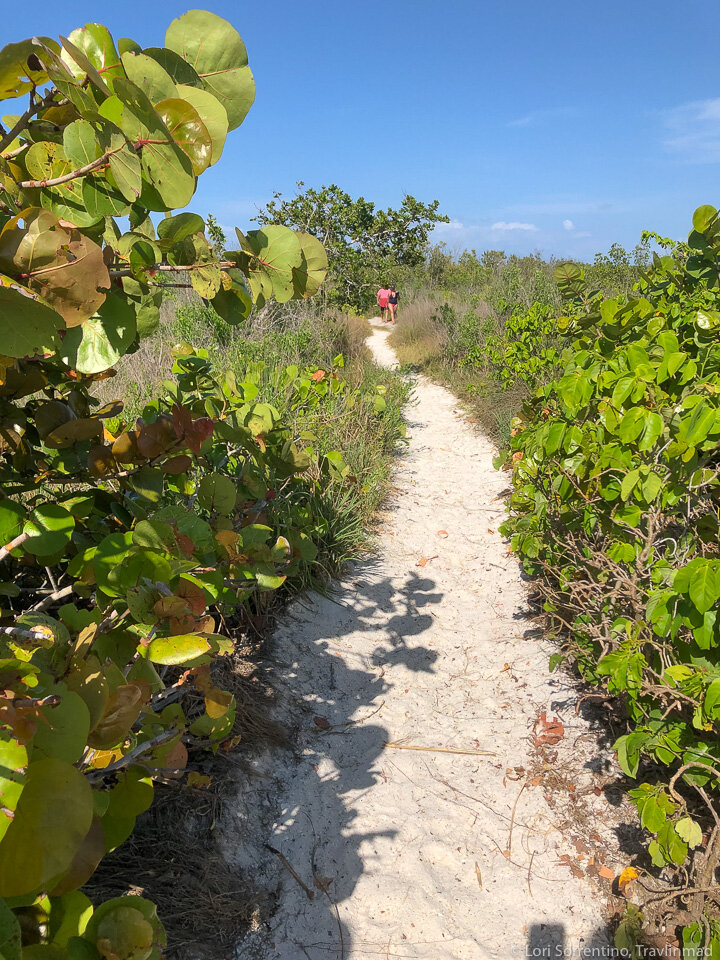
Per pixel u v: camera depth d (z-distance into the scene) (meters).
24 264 1.00
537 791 2.71
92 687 1.10
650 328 3.56
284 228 1.39
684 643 2.22
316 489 4.62
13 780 0.85
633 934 2.07
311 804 2.56
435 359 13.21
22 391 1.73
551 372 6.61
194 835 2.23
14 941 0.79
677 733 2.11
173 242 1.30
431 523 5.60
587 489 2.96
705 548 2.40
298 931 2.07
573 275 4.74
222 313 1.48
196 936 1.94
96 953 0.97
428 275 23.19
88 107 0.98
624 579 2.41
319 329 10.45
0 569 2.13
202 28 1.16
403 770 2.82
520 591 4.41
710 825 2.27
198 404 2.66
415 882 2.28
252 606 3.69
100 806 1.16
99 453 1.77
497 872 2.34
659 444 2.73
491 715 3.20
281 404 5.11
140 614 1.35
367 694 3.31
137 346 1.54
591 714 3.11
